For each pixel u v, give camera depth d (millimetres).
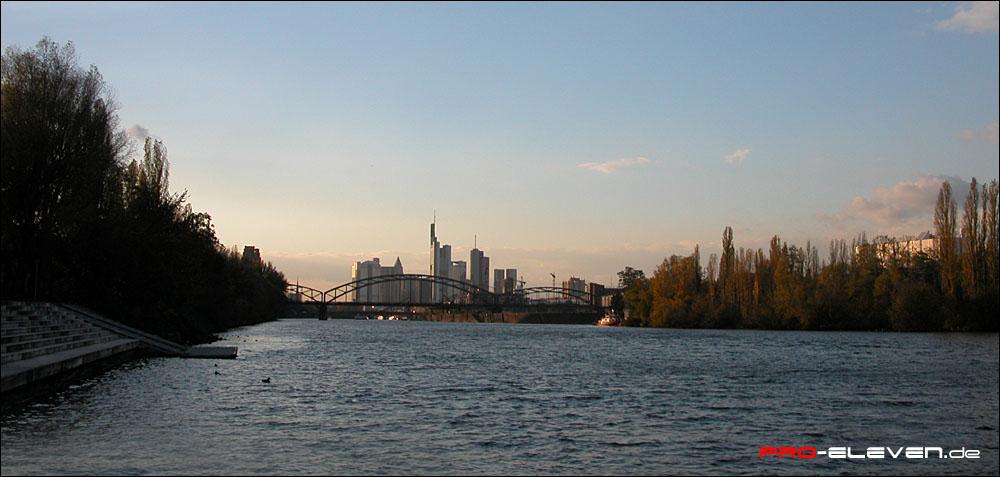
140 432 24281
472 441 25266
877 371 55031
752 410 34188
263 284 164750
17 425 24422
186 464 20266
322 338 106188
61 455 20562
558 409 33312
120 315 66875
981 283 121500
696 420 30969
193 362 51750
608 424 29500
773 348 84438
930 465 24328
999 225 121875
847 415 33438
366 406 32750
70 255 64688
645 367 57219
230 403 31812
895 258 139500
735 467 22766
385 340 104000
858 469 23375
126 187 74500
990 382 47625
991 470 23953
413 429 27172
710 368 56594
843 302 133000
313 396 35469
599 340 108000
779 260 143625
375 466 21125
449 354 72250
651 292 179250
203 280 88250
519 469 21516
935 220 127125
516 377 47969
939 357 69750
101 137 62125
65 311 56688
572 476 20969
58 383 34094
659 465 22625
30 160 56156
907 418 33031
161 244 72500
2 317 39906
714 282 161875
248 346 77125
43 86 57875
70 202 61094
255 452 22156
